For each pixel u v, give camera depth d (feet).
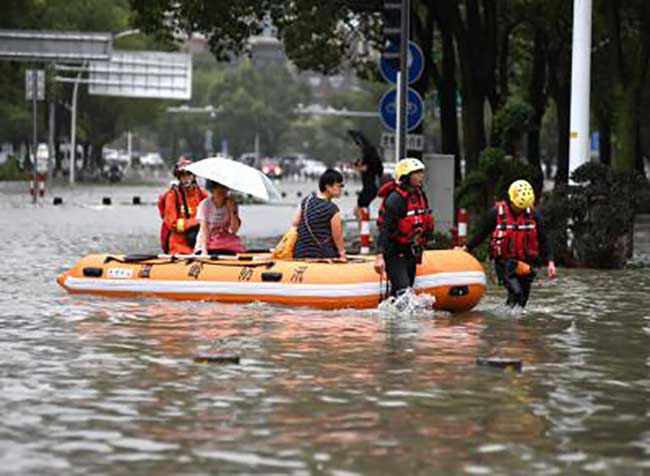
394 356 51.88
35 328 59.77
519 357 52.21
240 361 50.11
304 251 73.20
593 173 98.12
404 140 98.12
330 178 73.36
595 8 168.14
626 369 49.52
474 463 33.94
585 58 99.60
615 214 97.09
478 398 42.88
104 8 414.41
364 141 125.80
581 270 96.58
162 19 171.22
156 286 72.74
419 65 99.71
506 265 69.15
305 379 46.11
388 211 67.00
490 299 75.87
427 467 33.47
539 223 69.21
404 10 97.66
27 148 479.41
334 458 34.35
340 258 73.26
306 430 37.70
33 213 192.95
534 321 65.05
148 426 38.14
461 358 51.60
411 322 63.67
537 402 42.34
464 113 158.51
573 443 36.40
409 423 38.75
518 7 204.23
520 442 36.42
